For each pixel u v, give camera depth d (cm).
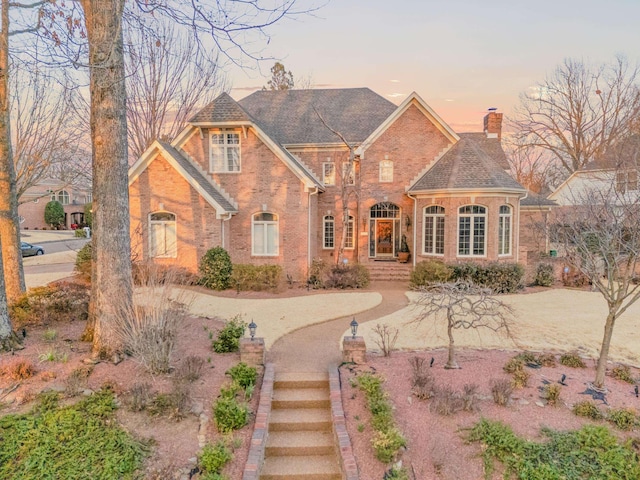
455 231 2142
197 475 668
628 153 2275
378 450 695
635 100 3628
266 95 2992
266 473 715
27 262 2923
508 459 689
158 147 2020
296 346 1173
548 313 1580
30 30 1066
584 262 1070
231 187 2223
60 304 1245
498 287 1916
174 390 817
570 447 713
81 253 1994
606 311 1617
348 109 2834
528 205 2680
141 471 666
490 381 912
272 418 829
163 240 2088
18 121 1906
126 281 985
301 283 2122
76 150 2367
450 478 668
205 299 1748
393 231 2630
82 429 727
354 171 2627
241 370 900
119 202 973
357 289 2044
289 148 2641
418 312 1569
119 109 974
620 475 661
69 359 942
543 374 972
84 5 955
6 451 673
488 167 2188
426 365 1010
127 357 964
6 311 997
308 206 2183
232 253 2230
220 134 2214
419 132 2489
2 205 1365
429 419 793
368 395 841
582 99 4253
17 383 833
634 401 859
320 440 786
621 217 990
